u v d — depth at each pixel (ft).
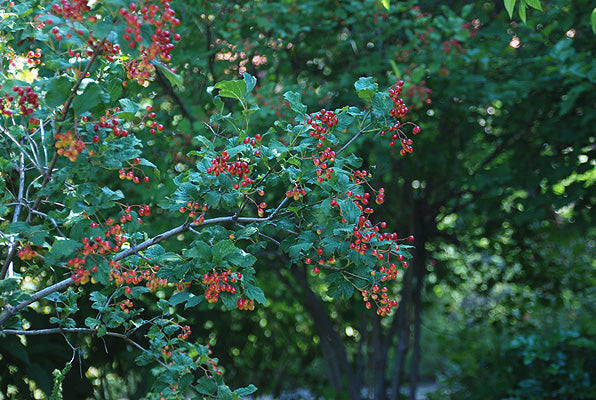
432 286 25.57
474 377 25.35
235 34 17.10
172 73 7.10
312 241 8.95
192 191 8.89
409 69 16.46
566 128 16.89
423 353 34.32
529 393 21.77
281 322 26.45
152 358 9.55
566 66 14.66
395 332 24.98
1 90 7.92
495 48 16.79
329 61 20.06
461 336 27.40
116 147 7.74
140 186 15.47
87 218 8.16
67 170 7.93
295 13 17.39
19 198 9.19
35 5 9.94
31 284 12.97
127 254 8.89
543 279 24.18
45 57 9.08
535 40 16.65
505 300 25.61
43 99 7.91
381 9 16.80
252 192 8.98
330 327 23.59
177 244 15.94
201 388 9.23
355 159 9.26
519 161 18.15
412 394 24.14
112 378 21.01
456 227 24.03
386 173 21.39
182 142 16.19
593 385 21.03
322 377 28.60
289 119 16.28
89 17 6.74
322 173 8.51
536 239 23.67
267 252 19.15
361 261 8.54
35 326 17.63
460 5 19.10
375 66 16.93
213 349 22.95
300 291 25.70
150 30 6.74
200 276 8.89
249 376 26.12
